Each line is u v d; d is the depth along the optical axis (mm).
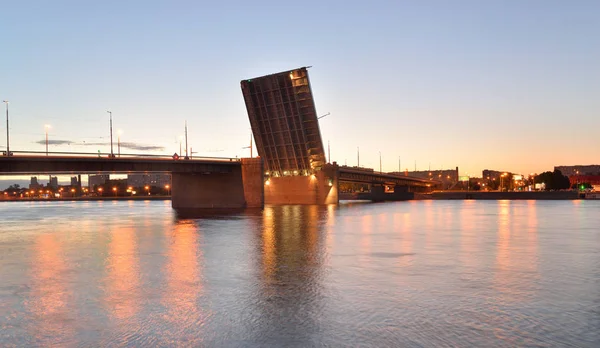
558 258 24766
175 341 12148
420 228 43281
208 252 27375
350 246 29891
